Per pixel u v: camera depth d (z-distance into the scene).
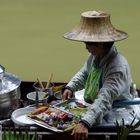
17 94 6.84
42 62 10.27
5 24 11.70
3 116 6.59
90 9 12.17
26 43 10.97
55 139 6.05
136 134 6.09
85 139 5.68
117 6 12.32
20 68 10.01
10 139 5.77
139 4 12.44
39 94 7.12
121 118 6.30
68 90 6.99
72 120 6.27
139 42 10.88
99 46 6.00
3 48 10.77
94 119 5.78
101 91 5.96
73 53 10.59
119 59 6.11
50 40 11.07
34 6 12.49
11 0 12.82
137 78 9.62
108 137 6.02
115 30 5.99
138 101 6.48
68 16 11.94
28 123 6.24
